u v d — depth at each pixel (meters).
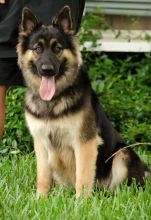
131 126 10.39
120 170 7.88
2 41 7.73
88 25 11.87
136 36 12.91
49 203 6.71
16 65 8.00
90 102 7.57
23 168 8.38
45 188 7.75
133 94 11.18
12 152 9.21
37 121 7.50
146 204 6.70
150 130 10.21
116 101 10.61
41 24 7.61
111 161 7.91
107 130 7.88
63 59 7.46
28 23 7.57
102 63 11.78
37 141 7.68
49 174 7.79
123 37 12.83
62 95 7.39
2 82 7.96
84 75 7.72
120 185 7.84
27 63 7.57
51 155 7.65
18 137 9.93
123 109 10.62
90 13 12.18
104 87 10.97
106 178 7.93
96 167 7.74
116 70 12.14
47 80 7.39
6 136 9.89
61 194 7.17
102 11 12.52
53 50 7.41
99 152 7.73
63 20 7.57
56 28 7.54
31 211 6.49
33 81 7.58
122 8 12.91
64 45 7.46
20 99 10.38
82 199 6.90
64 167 7.77
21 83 8.17
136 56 12.54
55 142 7.55
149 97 11.07
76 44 7.62
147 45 12.50
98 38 12.08
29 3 7.78
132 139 10.12
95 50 12.15
